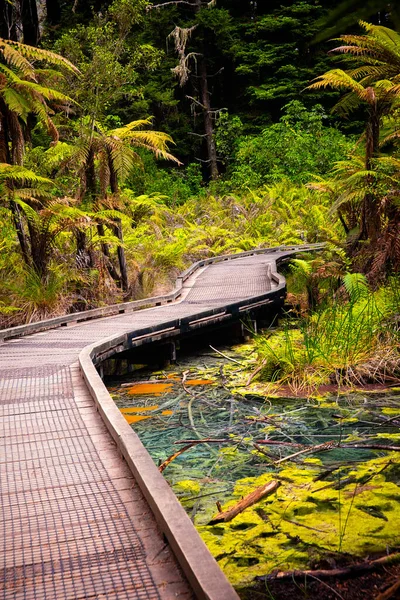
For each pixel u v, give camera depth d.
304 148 23.73
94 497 3.05
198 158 29.92
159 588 2.18
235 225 19.70
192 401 6.36
